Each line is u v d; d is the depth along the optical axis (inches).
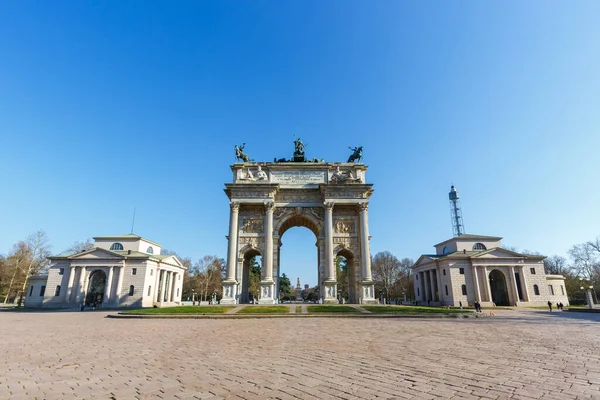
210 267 5211.6
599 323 1320.1
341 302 2704.2
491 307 3309.5
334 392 363.3
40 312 2448.3
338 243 2400.3
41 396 355.9
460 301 3494.1
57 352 634.2
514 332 952.3
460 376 430.6
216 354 601.3
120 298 3275.1
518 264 3567.9
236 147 2596.0
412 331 964.0
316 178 2512.3
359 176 2516.0
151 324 1235.2
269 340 781.3
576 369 470.3
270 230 2330.2
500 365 497.4
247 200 2380.7
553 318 1647.4
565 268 5506.9
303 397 346.6
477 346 683.4
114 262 3353.8
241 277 2327.8
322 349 647.8
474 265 3570.4
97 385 398.3
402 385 389.4
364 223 2359.7
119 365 510.3
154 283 3555.6
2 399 345.7
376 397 345.7
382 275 5073.8
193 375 444.5
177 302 4023.1
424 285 4252.0
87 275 3344.0
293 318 1444.4
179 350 647.8
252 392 366.0
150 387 388.2
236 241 2332.7
